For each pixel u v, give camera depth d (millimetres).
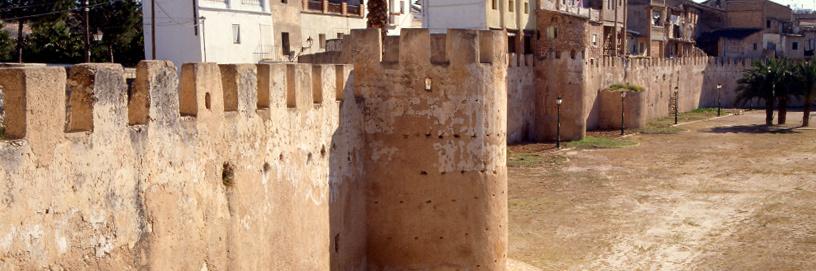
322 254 16875
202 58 44281
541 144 55656
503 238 19922
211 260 12617
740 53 106875
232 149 13164
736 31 108625
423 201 18922
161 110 11234
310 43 54031
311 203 16266
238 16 47188
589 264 25516
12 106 8953
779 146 54656
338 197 17656
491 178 19266
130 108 10953
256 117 13930
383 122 18766
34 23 48594
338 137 17594
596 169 44625
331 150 17234
